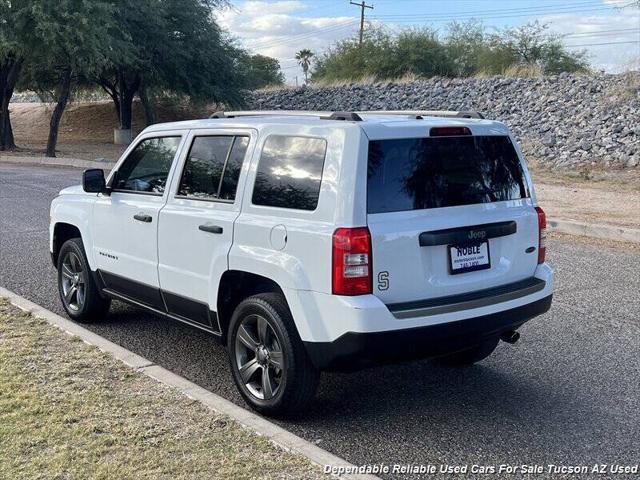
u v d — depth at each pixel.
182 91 38.00
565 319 7.19
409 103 32.03
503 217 4.93
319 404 5.14
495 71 36.59
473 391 5.39
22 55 27.33
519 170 5.21
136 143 6.21
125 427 4.40
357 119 4.63
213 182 5.30
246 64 40.06
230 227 4.99
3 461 3.95
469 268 4.73
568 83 26.20
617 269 9.34
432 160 4.66
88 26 25.94
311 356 4.51
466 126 4.87
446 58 40.06
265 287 4.98
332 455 4.14
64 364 5.46
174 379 5.20
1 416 4.51
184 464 3.97
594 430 4.71
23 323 6.49
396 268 4.39
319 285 4.39
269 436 4.33
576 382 5.57
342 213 4.33
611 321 7.12
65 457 4.00
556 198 15.03
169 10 35.47
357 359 4.34
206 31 37.12
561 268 9.41
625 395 5.30
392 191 4.46
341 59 41.91
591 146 20.48
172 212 5.50
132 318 7.18
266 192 4.85
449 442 4.53
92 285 6.75
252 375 4.96
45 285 8.33
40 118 48.28
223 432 4.38
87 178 6.23
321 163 4.53
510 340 5.41
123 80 37.56
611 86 24.31
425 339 4.44
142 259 5.89
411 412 5.00
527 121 24.27
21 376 5.18
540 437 4.60
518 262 5.07
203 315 5.34
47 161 25.64
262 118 5.17
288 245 4.58
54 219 7.19
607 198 14.98
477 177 4.89
